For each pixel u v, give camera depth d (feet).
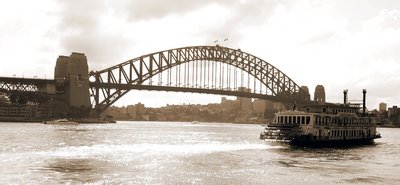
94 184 163.84
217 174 192.54
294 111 359.87
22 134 445.78
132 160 232.32
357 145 419.33
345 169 219.20
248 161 239.30
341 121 388.16
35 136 415.64
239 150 303.48
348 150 346.74
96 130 618.44
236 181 177.47
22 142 334.24
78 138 404.98
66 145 316.60
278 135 353.31
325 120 364.99
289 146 347.15
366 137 432.66
